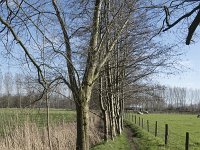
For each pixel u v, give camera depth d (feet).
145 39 59.72
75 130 79.10
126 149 80.79
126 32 53.42
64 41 34.60
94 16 37.68
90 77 37.01
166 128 90.22
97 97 85.87
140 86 84.53
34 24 30.71
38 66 31.68
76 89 36.19
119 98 107.04
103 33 40.91
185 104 532.73
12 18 30.53
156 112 436.76
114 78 73.26
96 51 37.27
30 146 57.67
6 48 30.50
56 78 35.40
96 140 84.33
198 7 15.80
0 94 64.49
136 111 345.51
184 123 208.13
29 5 31.42
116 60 59.31
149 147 86.69
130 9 42.42
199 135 128.67
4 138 58.23
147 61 59.93
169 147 86.33
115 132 105.81
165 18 26.21
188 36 15.74
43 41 32.24
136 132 127.34
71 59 35.78
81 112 36.52
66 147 64.69
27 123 59.36
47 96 40.19
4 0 29.32
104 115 81.46
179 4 20.62
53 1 34.68
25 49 30.58
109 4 42.47
